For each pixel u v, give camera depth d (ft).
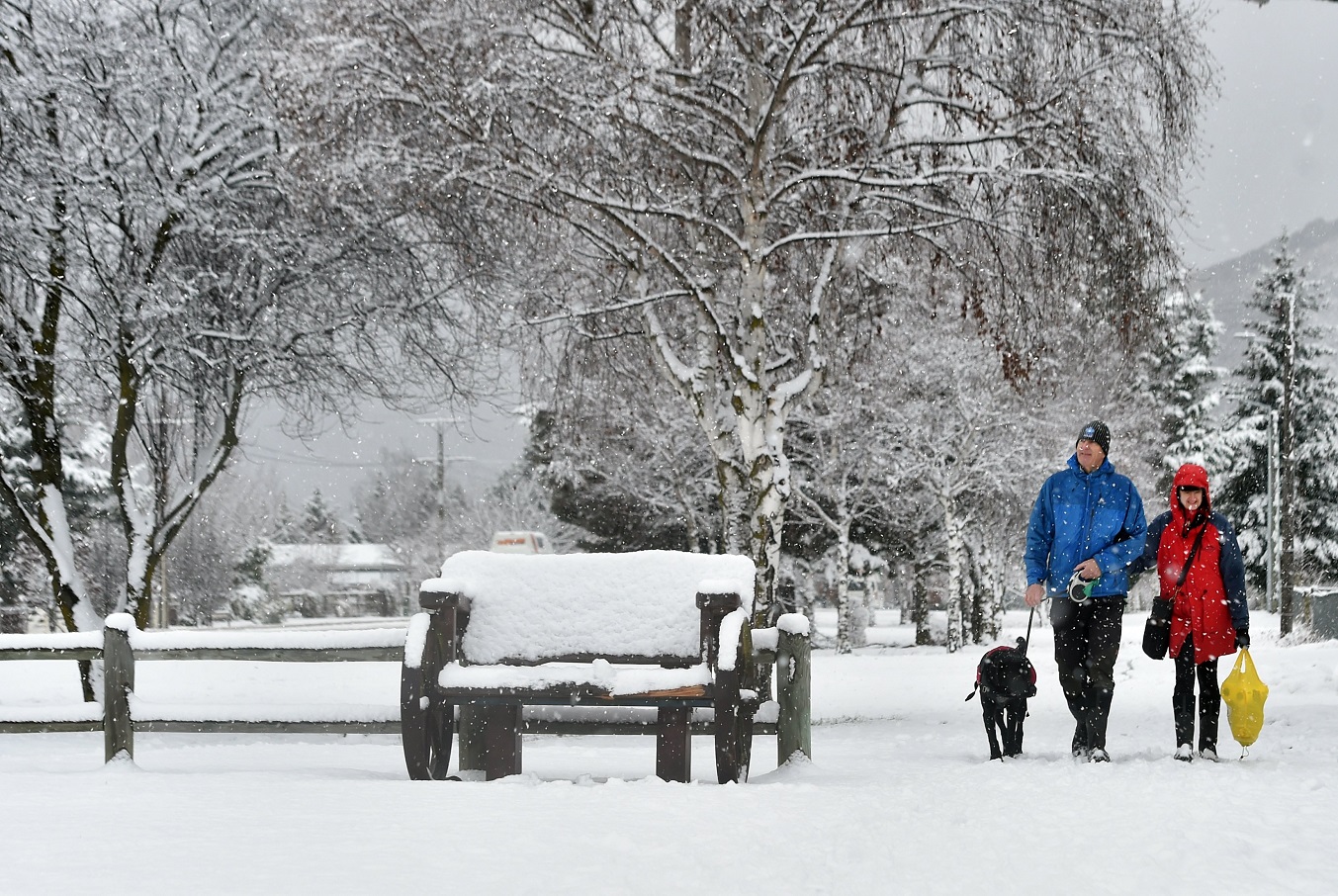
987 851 21.11
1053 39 79.51
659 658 33.68
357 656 34.27
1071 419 182.91
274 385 80.94
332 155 74.38
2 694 82.53
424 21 75.66
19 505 80.28
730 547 87.15
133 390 79.82
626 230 83.30
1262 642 173.06
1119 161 78.69
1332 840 22.18
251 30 83.41
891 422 179.83
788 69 77.15
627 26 79.20
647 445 187.73
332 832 22.65
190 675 84.79
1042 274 81.97
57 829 22.94
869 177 81.05
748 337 83.71
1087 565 40.37
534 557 35.45
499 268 85.66
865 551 210.18
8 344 78.95
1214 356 319.27
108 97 77.20
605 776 36.88
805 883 18.51
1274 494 239.50
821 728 73.00
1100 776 32.35
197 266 80.28
